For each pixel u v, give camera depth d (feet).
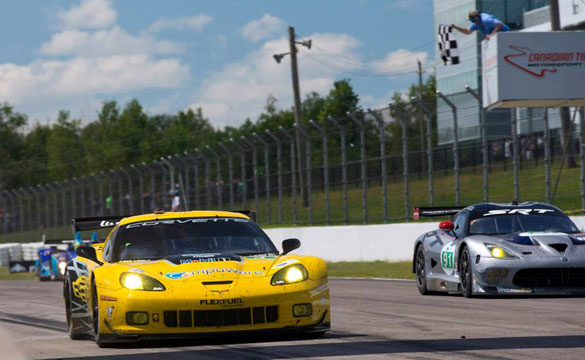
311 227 305.12
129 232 95.40
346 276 232.12
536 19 643.45
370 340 83.82
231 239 93.91
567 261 129.90
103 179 427.33
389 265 252.01
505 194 248.32
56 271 290.76
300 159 316.60
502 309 115.44
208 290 80.89
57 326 118.01
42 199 480.23
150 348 82.79
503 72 227.81
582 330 87.66
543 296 135.33
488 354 71.05
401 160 272.92
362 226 279.49
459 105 255.09
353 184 292.61
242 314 81.05
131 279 82.84
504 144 245.24
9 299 190.08
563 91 228.22
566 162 237.25
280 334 88.17
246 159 343.46
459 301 131.85
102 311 83.56
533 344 76.95
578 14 523.29
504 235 139.23
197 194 369.50
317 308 83.66
